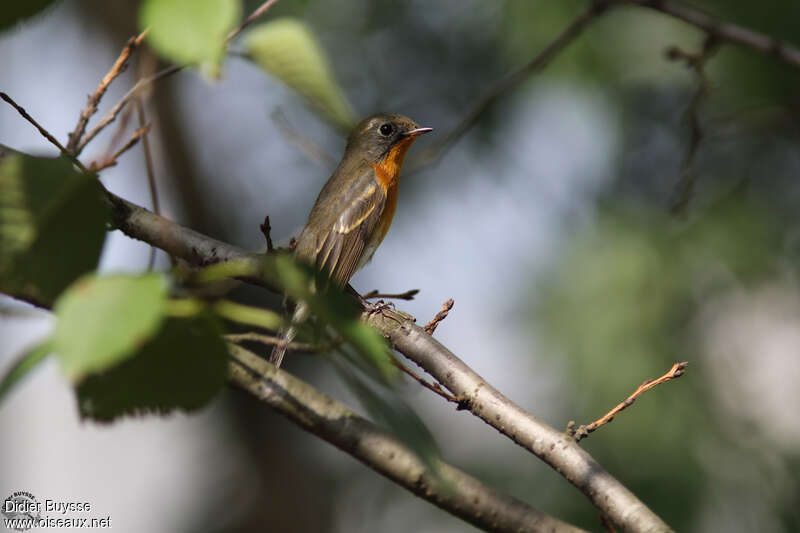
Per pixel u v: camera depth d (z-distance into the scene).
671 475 11.46
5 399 2.15
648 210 13.09
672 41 12.48
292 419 5.22
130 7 16.75
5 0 2.49
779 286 12.41
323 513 18.52
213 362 3.00
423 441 3.04
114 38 16.78
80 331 2.02
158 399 3.02
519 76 8.57
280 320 2.88
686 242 12.67
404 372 4.96
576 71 12.69
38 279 2.64
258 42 4.45
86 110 5.22
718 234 12.62
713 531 11.36
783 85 12.06
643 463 11.58
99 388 2.99
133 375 2.96
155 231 5.23
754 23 12.17
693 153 8.43
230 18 2.07
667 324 12.27
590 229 13.12
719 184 13.08
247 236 18.00
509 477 12.02
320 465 19.05
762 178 13.05
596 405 11.90
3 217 2.61
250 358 5.29
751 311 12.58
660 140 13.19
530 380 12.58
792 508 11.52
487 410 4.96
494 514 5.09
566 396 12.17
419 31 13.59
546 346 12.55
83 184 2.64
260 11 4.70
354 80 13.59
